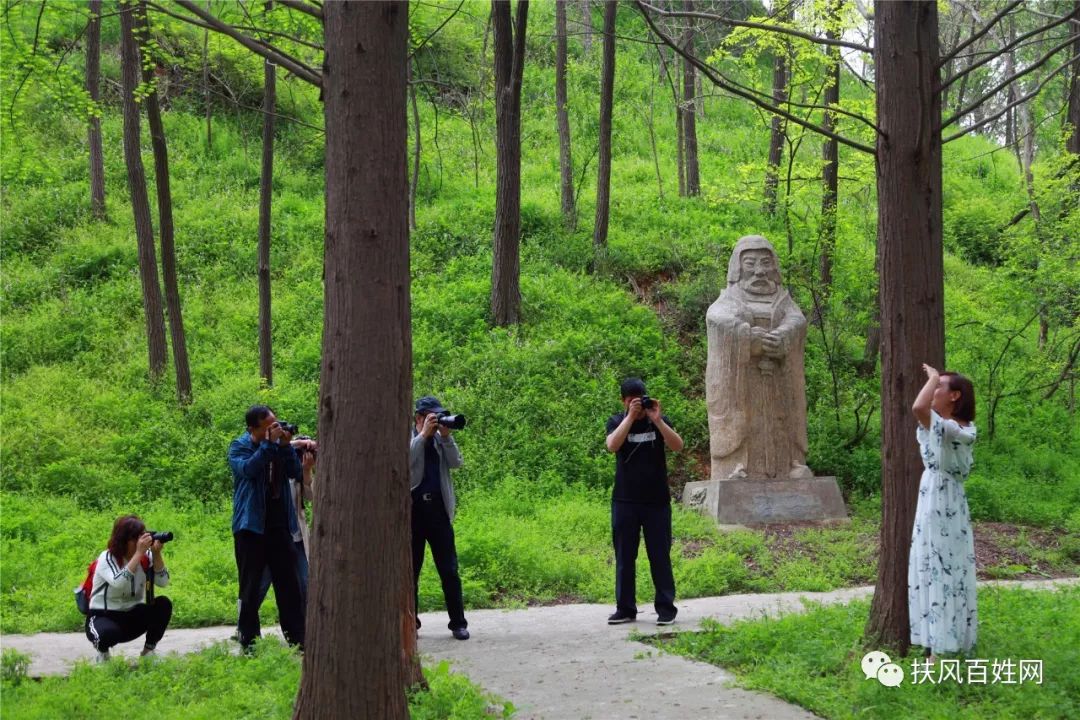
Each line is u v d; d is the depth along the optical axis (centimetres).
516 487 1370
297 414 1512
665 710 564
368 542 467
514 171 1775
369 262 469
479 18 3231
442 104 3034
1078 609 733
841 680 591
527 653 732
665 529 820
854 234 1648
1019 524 1271
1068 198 1598
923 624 596
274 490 726
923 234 628
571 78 3234
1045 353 1691
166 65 2627
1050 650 609
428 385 1608
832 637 670
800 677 600
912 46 627
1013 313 1930
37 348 1734
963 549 597
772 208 2273
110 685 627
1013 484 1413
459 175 2623
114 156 2350
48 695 595
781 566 1075
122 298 1872
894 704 536
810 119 1842
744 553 1136
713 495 1301
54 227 2083
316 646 470
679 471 1510
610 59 2012
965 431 598
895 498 633
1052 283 1566
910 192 627
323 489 474
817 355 1711
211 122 2570
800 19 1505
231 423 1503
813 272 1530
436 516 801
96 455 1444
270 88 1548
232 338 1784
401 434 479
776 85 2102
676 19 2617
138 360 1695
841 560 1084
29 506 1281
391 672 472
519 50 1742
